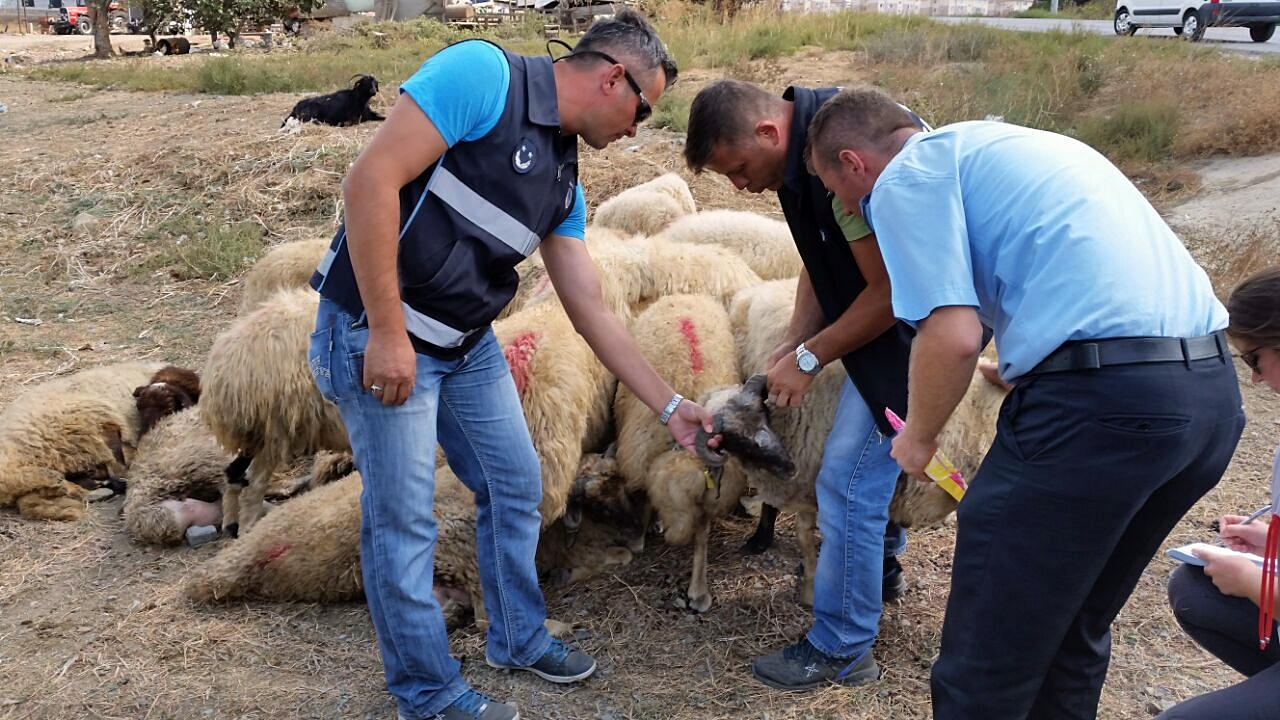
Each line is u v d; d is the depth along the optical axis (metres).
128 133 13.31
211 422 4.59
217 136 12.20
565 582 4.39
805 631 3.92
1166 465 2.31
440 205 2.85
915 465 2.60
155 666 3.77
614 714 3.48
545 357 4.11
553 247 3.42
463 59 2.78
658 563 4.49
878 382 3.25
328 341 2.97
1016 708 2.58
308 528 4.12
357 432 3.02
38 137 13.58
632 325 4.70
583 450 4.62
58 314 7.73
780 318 4.25
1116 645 3.75
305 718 3.48
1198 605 2.88
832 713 3.44
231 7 30.05
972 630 2.56
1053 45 15.23
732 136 3.16
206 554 4.68
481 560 3.54
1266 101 10.77
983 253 2.46
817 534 4.37
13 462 4.92
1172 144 10.71
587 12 23.22
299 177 10.12
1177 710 2.57
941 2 33.12
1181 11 20.06
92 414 5.27
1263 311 2.39
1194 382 2.31
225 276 8.46
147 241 9.22
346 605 4.19
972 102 11.80
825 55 15.95
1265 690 2.47
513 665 3.65
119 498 5.25
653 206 6.53
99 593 4.31
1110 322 2.28
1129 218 2.40
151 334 7.32
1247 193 9.08
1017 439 2.44
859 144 2.67
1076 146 2.54
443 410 3.27
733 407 3.64
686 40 17.22
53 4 56.12
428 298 2.92
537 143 2.91
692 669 3.72
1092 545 2.38
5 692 3.63
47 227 9.59
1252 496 4.70
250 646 3.88
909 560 4.41
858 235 3.04
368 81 12.42
